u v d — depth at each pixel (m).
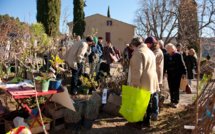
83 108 3.25
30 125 2.72
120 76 4.47
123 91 3.07
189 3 10.66
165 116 3.86
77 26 21.34
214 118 2.41
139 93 2.88
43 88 2.47
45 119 2.88
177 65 4.27
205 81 3.92
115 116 3.77
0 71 3.82
